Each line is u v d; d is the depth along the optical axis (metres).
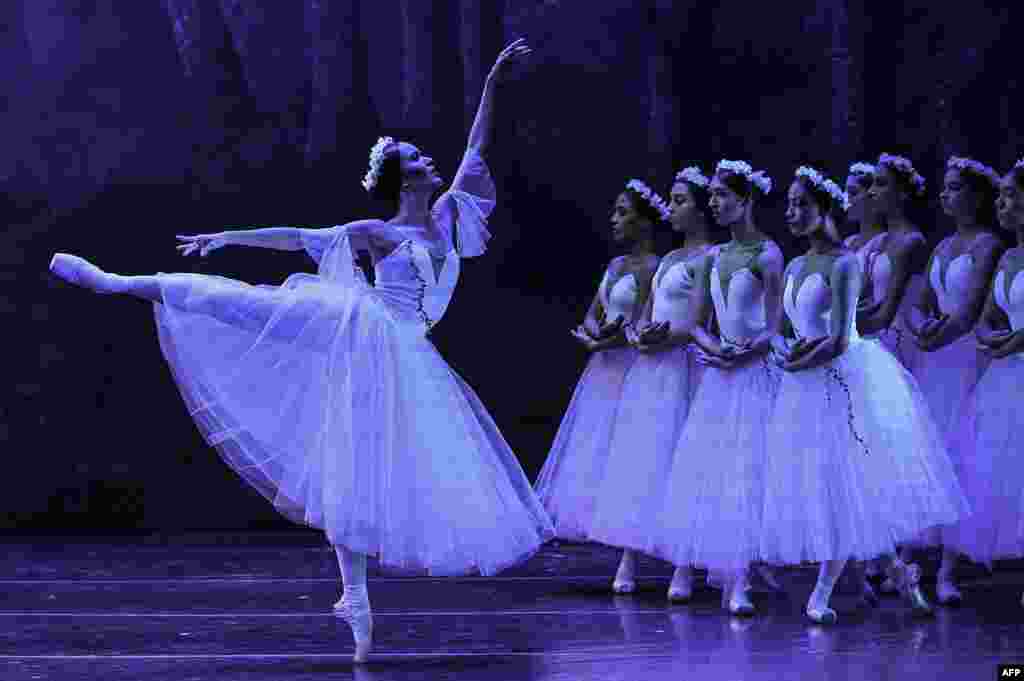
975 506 14.75
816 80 22.28
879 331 15.77
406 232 12.07
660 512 14.98
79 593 15.98
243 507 23.53
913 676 10.49
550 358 23.36
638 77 23.02
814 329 13.86
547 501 16.92
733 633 12.73
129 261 23.53
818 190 13.96
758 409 14.26
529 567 18.41
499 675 10.74
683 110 22.91
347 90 23.44
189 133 23.58
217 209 23.56
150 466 23.55
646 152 23.06
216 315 11.50
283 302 11.54
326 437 11.25
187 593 15.97
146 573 17.94
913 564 13.92
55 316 23.48
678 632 12.84
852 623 13.29
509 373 23.38
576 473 16.66
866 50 21.98
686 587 15.03
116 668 11.13
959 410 15.91
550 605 14.80
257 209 23.56
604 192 23.25
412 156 12.25
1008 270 14.80
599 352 16.92
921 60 21.72
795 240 22.50
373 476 11.20
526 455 23.27
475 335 23.39
